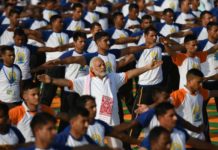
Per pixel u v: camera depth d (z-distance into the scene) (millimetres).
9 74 30141
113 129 22156
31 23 43750
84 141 20406
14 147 20156
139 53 31641
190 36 30969
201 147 21859
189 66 30906
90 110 21719
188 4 44312
